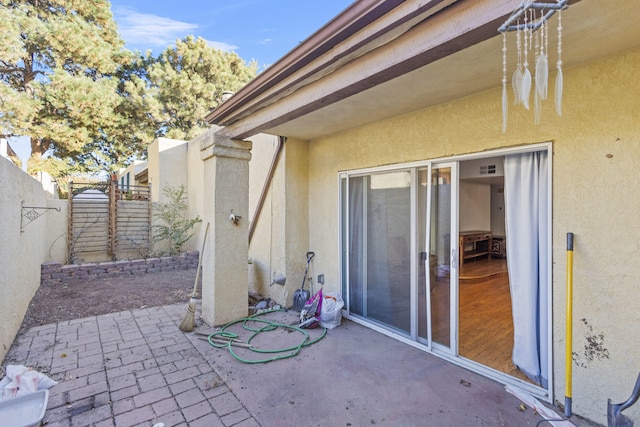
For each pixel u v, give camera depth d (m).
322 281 4.79
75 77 11.40
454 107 3.11
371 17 1.93
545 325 2.65
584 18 1.73
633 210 2.12
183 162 10.15
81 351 3.44
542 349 2.67
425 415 2.41
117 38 13.79
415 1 1.72
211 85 15.83
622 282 2.18
